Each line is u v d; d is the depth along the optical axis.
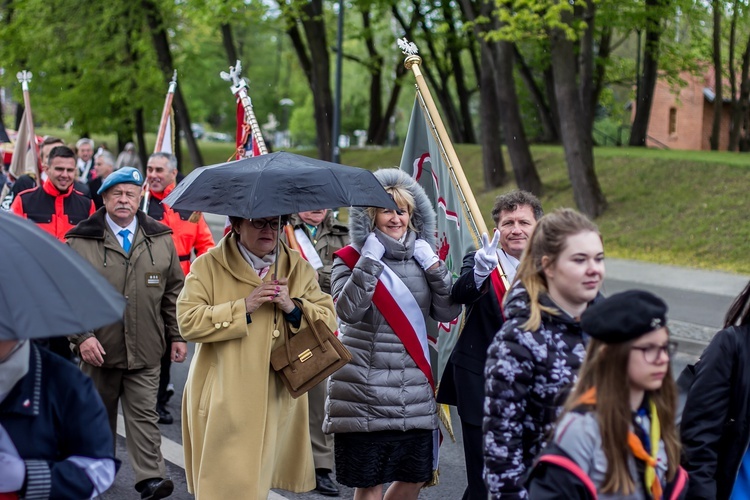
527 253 3.33
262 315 4.71
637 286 14.91
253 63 58.03
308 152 42.81
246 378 4.65
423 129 5.54
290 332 4.77
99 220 5.93
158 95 31.23
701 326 11.77
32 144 9.88
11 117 35.69
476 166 29.20
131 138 37.06
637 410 2.79
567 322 3.21
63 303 2.61
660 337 2.69
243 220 4.75
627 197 20.84
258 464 4.63
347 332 4.87
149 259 5.95
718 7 22.03
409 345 4.80
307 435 5.10
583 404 2.76
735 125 28.56
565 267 3.18
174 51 32.22
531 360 3.20
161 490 5.68
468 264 4.74
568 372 3.18
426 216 4.91
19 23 28.56
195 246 8.10
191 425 4.81
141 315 5.88
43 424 2.92
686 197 20.08
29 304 2.57
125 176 5.87
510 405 3.19
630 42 37.56
